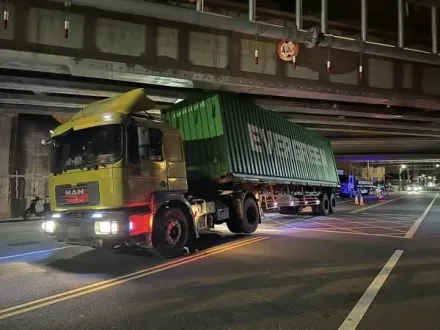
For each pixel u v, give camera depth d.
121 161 7.82
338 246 10.17
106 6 9.12
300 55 13.71
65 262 8.45
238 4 11.88
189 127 13.16
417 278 6.82
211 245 10.51
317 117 21.53
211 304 5.44
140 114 8.96
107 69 11.13
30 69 11.35
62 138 8.69
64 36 10.56
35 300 5.68
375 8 13.21
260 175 13.82
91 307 5.34
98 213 7.75
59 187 8.47
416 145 38.25
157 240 8.52
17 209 20.77
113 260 8.62
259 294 5.90
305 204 18.62
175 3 11.02
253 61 12.96
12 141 20.64
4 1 10.08
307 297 5.74
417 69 15.45
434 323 4.69
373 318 4.86
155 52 11.54
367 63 14.75
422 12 13.62
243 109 13.58
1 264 8.29
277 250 9.62
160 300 5.64
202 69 12.13
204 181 12.58
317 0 12.72
